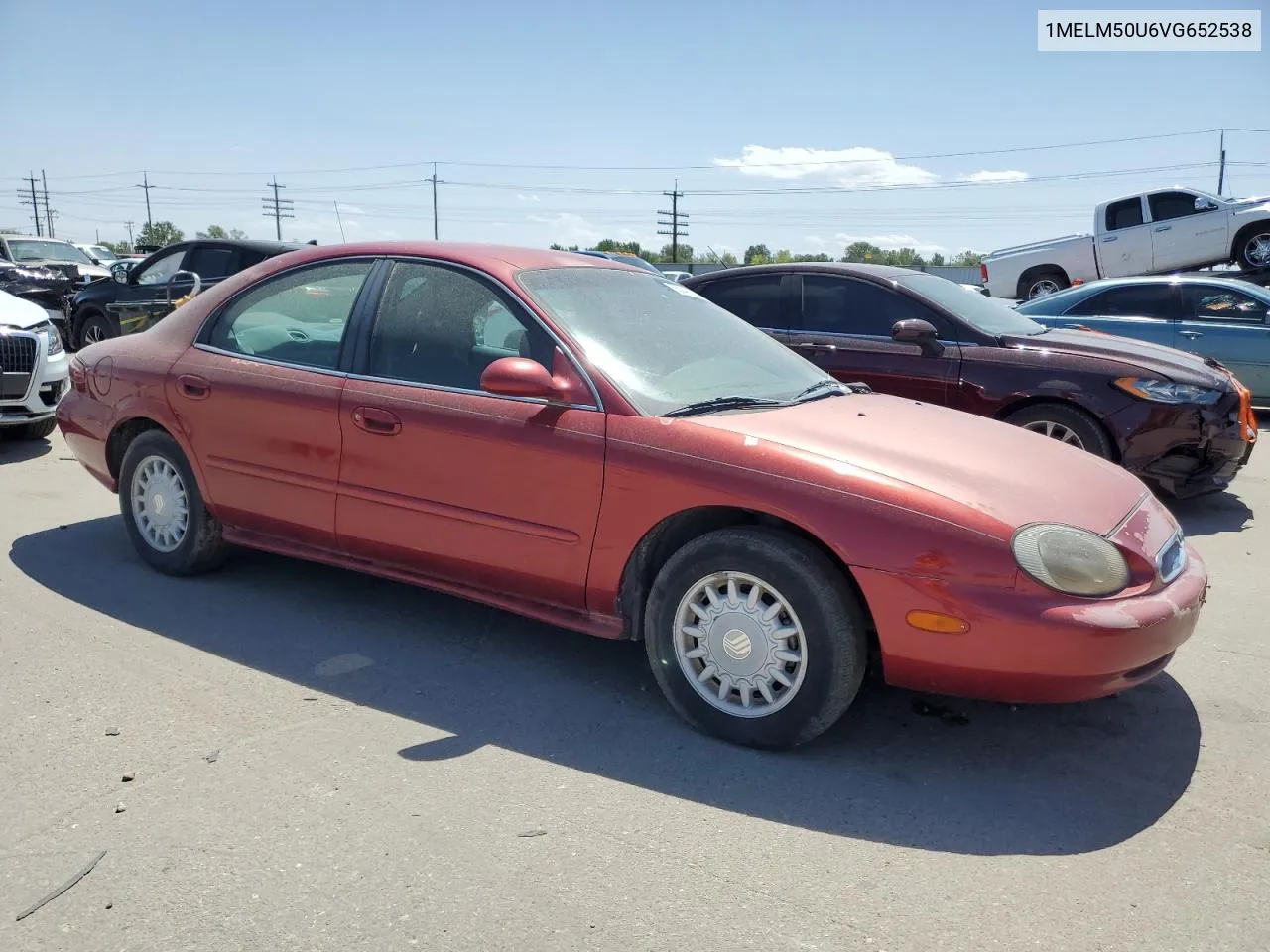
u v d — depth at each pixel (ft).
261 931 8.02
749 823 9.71
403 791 10.12
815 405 12.92
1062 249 58.18
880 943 7.98
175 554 15.97
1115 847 9.43
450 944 7.91
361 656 13.48
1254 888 8.79
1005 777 10.70
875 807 10.05
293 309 14.74
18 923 8.08
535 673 13.14
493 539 12.51
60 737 11.05
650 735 11.50
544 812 9.82
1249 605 16.30
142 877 8.67
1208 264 55.93
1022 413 21.86
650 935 8.05
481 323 13.06
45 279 44.96
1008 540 10.11
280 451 14.21
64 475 23.65
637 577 11.90
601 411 11.87
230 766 10.53
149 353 15.99
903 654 10.43
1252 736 11.71
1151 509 11.85
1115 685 10.29
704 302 15.47
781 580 10.69
